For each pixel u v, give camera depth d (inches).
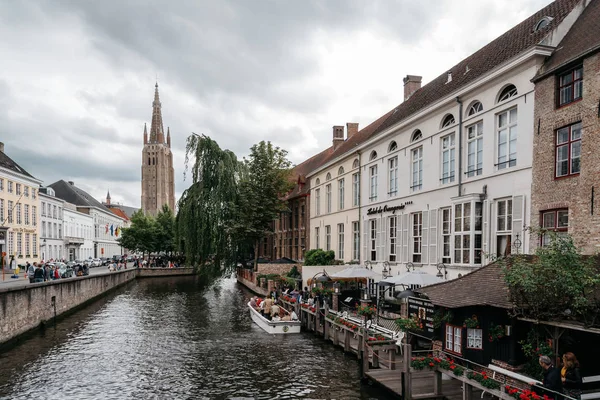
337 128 1480.1
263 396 425.1
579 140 432.5
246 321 845.8
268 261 1492.4
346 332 579.8
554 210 458.3
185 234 1343.5
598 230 402.3
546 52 478.3
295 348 614.5
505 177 528.7
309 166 1694.1
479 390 376.8
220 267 1414.9
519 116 507.5
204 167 1339.8
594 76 410.6
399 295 517.3
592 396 286.8
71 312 946.1
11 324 634.2
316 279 876.6
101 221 3134.8
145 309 1010.1
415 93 964.6
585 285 299.6
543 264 309.0
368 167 935.7
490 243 552.7
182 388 451.8
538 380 313.7
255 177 1453.0
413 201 741.3
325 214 1219.9
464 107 613.6
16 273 1237.1
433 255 669.3
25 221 1728.6
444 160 663.1
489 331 357.1
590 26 455.2
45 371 514.0
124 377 490.0
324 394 426.6
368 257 925.8
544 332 332.8
